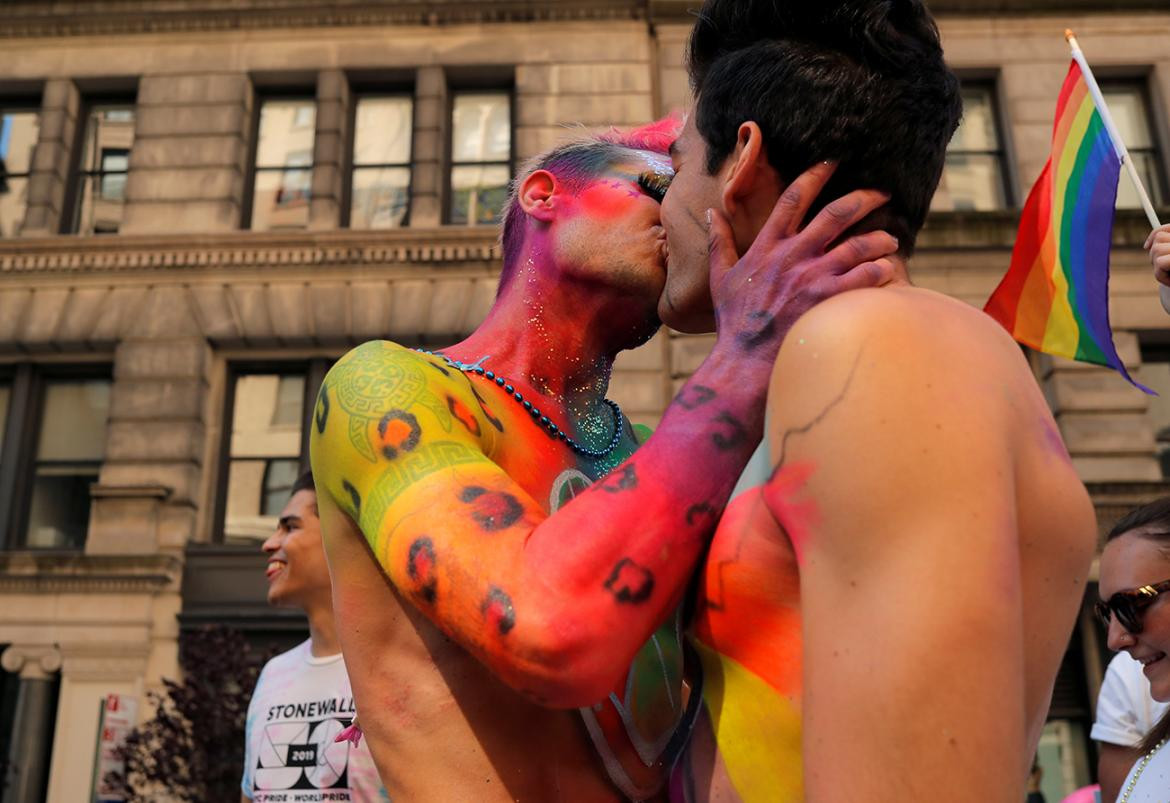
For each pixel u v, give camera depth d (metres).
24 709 9.69
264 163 11.70
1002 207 11.27
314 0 11.68
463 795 1.08
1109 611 2.06
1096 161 2.72
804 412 0.79
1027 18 11.59
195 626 9.94
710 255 1.04
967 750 0.66
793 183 0.98
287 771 2.76
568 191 1.39
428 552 0.95
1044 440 0.82
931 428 0.73
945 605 0.68
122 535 10.13
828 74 0.97
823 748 0.71
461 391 1.17
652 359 10.11
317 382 10.89
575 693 0.90
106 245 11.00
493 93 11.83
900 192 0.98
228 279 10.95
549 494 1.25
